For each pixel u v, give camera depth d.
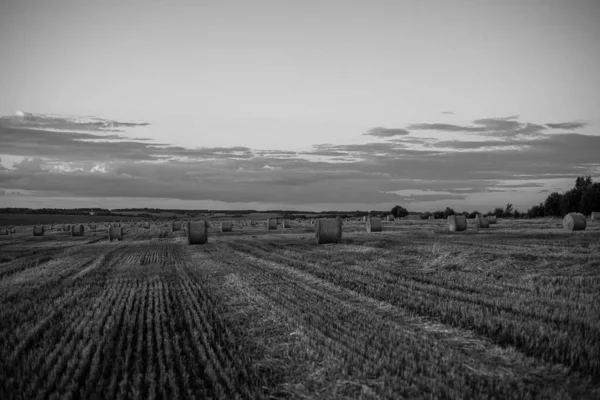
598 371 7.74
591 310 11.12
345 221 100.19
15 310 13.21
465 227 43.88
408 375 7.67
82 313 12.61
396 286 15.40
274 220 65.19
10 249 36.56
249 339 10.03
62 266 23.91
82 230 61.66
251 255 27.33
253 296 14.41
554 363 8.19
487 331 10.01
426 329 10.38
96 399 7.11
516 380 7.50
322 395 7.17
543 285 14.67
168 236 55.78
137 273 20.61
